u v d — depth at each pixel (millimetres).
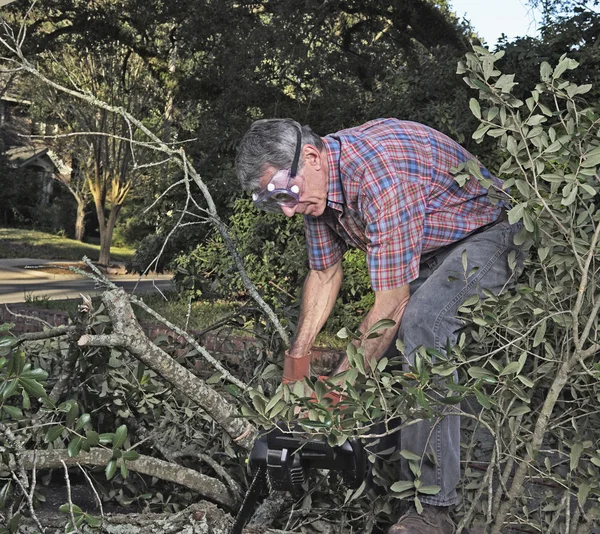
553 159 2053
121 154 23156
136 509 3189
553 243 2141
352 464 2086
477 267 2219
